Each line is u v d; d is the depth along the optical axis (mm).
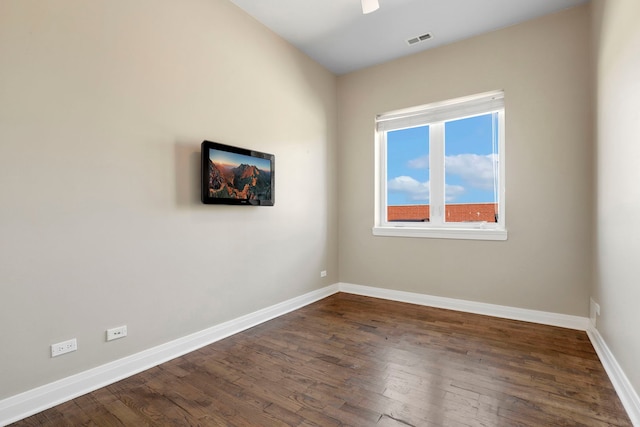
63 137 1876
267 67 3277
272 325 3092
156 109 2340
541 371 2154
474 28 3273
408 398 1859
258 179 3072
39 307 1788
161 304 2365
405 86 3857
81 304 1951
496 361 2305
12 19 1691
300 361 2336
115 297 2109
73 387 1903
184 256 2520
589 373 2123
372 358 2373
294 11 3021
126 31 2170
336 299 4008
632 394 1695
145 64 2273
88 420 1689
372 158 4117
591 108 2812
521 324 3072
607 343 2258
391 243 3984
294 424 1639
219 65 2799
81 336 1949
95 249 2014
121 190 2141
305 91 3801
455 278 3555
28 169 1749
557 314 3031
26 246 1743
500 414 1703
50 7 1824
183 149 2514
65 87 1884
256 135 3146
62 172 1873
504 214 3318
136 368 2203
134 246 2209
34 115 1767
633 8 1736
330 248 4246
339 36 3428
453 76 3539
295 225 3645
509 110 3236
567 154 2980
